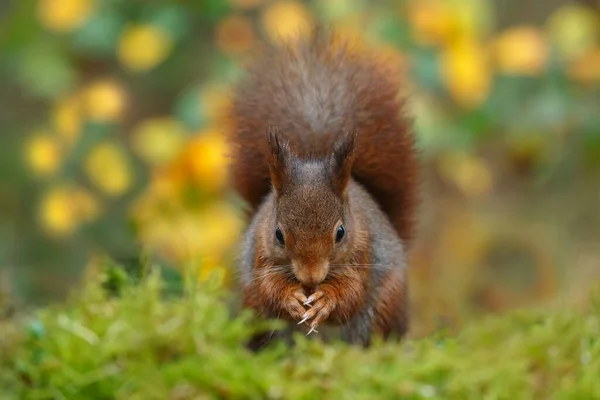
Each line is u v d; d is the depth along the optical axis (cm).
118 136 1603
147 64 1379
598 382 600
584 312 770
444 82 1302
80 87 1459
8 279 1242
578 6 1802
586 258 1495
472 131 1402
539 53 1386
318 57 886
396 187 862
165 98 1652
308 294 736
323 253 714
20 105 1703
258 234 759
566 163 1598
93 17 1347
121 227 1435
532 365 631
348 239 734
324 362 619
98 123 1304
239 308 806
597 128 1451
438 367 609
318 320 720
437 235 1551
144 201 1217
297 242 714
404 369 609
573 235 1562
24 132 1664
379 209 818
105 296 761
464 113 1405
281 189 736
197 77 1602
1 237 1470
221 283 721
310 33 930
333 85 860
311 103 848
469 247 1495
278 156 736
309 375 612
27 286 1238
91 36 1343
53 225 1295
